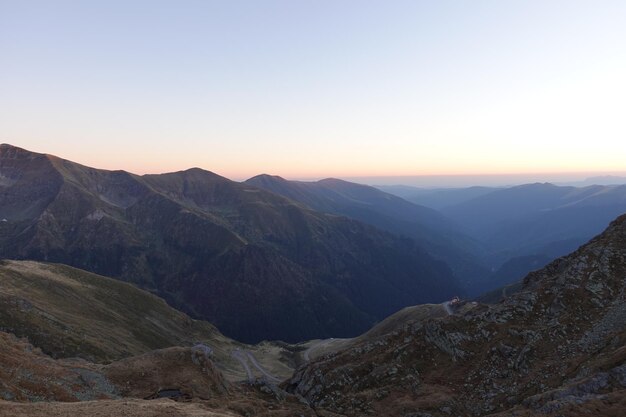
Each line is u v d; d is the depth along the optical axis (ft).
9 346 184.65
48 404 126.41
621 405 130.31
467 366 212.84
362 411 192.75
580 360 180.75
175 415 133.49
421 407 183.93
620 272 233.35
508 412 152.56
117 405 136.67
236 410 179.42
